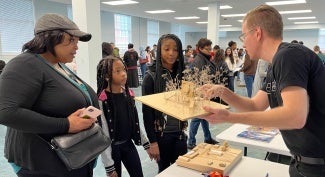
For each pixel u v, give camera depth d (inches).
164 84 64.0
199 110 42.6
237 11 378.3
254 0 292.5
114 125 64.5
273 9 37.7
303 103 32.0
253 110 47.7
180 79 64.0
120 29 468.8
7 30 288.2
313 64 34.0
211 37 318.7
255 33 38.2
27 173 42.1
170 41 65.0
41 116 38.8
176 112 42.0
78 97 44.4
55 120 39.9
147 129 65.7
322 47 606.9
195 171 52.7
